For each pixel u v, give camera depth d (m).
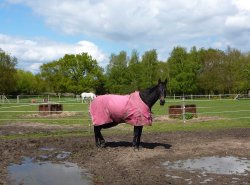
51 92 85.38
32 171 8.18
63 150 10.62
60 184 7.11
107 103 10.10
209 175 7.72
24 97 66.50
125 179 7.41
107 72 64.06
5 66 69.69
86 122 19.16
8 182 7.21
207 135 13.59
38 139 12.58
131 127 16.81
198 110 27.27
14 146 11.16
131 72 61.59
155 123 18.45
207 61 65.12
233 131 14.84
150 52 59.34
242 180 7.32
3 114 24.28
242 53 65.00
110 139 12.64
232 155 9.89
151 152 10.12
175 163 8.89
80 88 67.19
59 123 18.70
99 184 7.09
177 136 13.31
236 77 60.09
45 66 78.12
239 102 39.25
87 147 10.94
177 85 54.66
